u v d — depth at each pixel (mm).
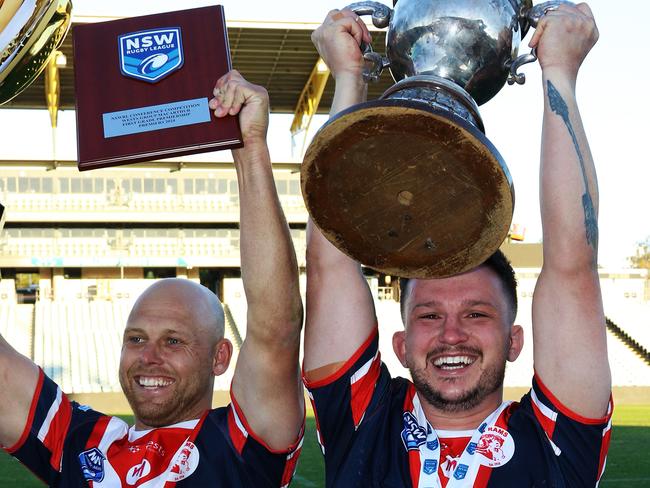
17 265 30844
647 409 21609
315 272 2480
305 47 22797
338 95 2305
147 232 32500
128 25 2064
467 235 1768
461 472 2182
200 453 2414
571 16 2109
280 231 2297
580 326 2182
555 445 2172
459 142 1608
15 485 9734
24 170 31641
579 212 2146
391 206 1754
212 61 2045
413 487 2182
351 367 2375
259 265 2287
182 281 2643
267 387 2354
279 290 2289
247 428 2385
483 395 2229
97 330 28391
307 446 13875
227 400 22312
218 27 2061
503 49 1969
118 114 2018
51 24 2145
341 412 2361
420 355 2248
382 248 1838
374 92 19219
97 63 2045
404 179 1698
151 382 2490
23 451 2523
